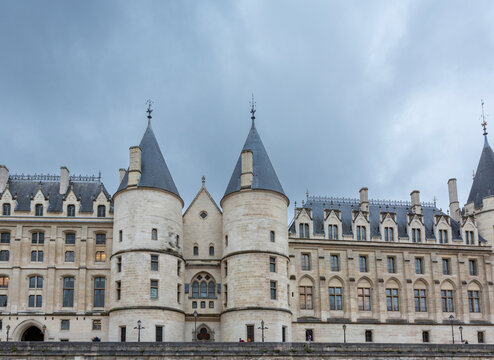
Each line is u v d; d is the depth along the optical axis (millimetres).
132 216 64312
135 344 50938
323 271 71500
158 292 62594
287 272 66500
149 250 63250
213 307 67250
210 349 51625
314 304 70500
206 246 70125
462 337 73188
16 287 65562
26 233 67750
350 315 70688
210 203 71688
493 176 81312
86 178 74625
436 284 74188
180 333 64125
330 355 53781
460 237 77500
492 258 77250
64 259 67625
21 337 65188
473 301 75688
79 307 65812
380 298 72062
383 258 74000
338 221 73812
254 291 62656
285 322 63625
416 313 73250
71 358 50312
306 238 71875
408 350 55938
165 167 69062
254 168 68125
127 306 61344
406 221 77000
